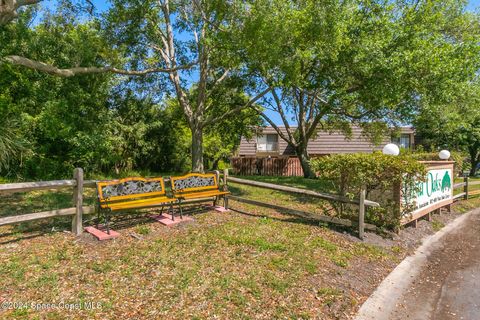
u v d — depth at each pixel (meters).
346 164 6.14
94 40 9.86
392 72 8.19
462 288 4.45
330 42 7.82
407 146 26.83
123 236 5.16
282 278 4.04
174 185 6.47
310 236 5.67
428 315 3.71
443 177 8.45
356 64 8.81
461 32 11.98
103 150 13.35
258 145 29.48
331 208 7.29
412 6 10.41
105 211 5.23
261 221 6.46
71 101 11.58
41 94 11.01
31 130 11.03
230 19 7.98
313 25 7.58
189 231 5.57
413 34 8.86
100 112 13.38
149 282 3.74
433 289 4.39
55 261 4.14
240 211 7.36
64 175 12.30
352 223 6.02
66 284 3.60
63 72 6.90
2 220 4.45
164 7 11.61
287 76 8.45
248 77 11.76
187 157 21.23
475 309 3.88
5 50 8.36
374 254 5.24
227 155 27.78
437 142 24.03
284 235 5.62
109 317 3.04
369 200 6.36
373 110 11.98
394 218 6.08
